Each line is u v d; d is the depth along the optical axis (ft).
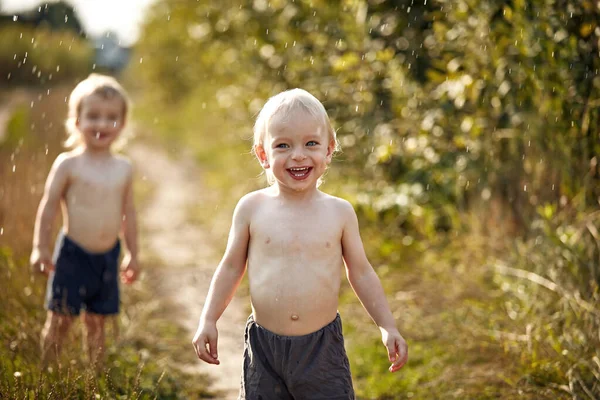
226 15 28.32
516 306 13.07
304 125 7.86
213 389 12.00
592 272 12.13
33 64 88.84
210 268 20.22
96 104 11.96
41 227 11.71
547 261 13.23
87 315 12.32
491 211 16.60
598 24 13.07
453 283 15.28
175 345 13.89
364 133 20.40
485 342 12.06
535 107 14.87
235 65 28.25
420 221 18.86
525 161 15.08
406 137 19.53
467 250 16.21
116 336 13.03
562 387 10.28
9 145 31.60
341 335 8.14
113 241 12.21
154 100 72.64
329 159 8.38
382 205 19.26
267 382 7.93
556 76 13.52
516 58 15.26
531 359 11.18
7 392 9.41
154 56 69.31
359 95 20.57
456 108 17.79
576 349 10.90
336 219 8.14
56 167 11.91
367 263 8.37
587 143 13.51
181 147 49.70
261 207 8.18
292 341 7.82
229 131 34.55
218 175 34.14
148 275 19.19
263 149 8.26
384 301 8.27
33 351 11.28
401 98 19.19
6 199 18.21
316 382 7.88
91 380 9.91
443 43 17.38
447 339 12.89
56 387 9.84
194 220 27.09
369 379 12.05
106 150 12.28
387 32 19.94
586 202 13.73
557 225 13.96
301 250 7.92
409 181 19.35
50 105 43.37
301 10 23.12
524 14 13.92
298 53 23.53
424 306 14.71
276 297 7.86
